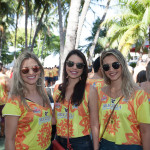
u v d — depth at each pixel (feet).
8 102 5.72
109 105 6.28
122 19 42.55
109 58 6.21
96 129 6.65
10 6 84.84
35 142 5.91
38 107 6.03
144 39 43.70
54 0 55.31
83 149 6.48
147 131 5.66
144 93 5.77
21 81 5.90
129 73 6.09
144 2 36.06
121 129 5.95
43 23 98.37
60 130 6.84
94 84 9.36
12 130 5.62
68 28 18.76
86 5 24.22
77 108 6.57
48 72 47.26
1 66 14.12
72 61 6.71
